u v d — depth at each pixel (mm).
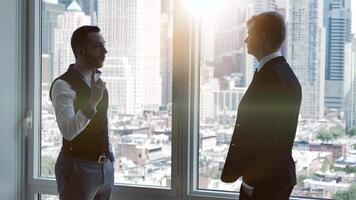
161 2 2928
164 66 2936
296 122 2051
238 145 1995
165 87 2938
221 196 2811
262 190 1992
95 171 2512
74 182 2463
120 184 3027
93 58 2471
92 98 2359
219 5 2805
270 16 2037
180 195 2898
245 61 2764
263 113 1928
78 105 2445
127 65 3008
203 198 2842
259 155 1949
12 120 3154
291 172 2031
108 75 3043
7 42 3102
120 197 3023
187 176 2881
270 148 1935
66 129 2330
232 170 2018
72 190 2469
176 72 2877
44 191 3205
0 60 3051
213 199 2822
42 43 3209
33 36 3188
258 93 1944
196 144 2895
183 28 2854
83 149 2475
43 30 3199
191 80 2859
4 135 3096
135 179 3023
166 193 2928
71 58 3145
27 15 3205
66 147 2494
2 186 3098
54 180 3176
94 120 2500
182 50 2859
